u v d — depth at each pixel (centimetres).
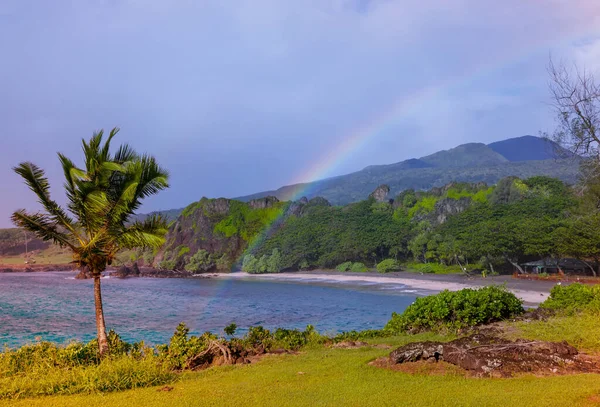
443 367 1170
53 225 1652
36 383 1178
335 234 10962
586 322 1569
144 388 1175
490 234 6762
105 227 1642
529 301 4306
